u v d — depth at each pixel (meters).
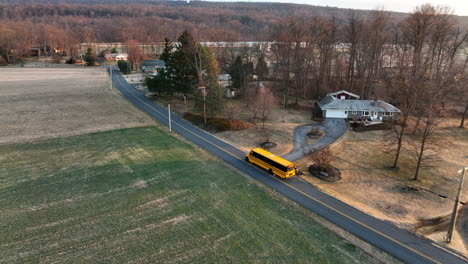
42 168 37.72
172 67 72.50
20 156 41.03
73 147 44.75
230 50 104.56
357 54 88.31
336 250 24.27
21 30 154.12
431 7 64.19
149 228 26.62
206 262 22.72
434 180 36.22
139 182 34.75
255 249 24.19
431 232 26.70
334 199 31.95
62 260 22.75
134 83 99.94
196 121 58.62
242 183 34.94
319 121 59.25
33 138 47.97
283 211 29.55
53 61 145.50
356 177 36.88
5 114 60.19
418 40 66.19
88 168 38.00
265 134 51.66
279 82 94.38
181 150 44.56
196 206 30.06
